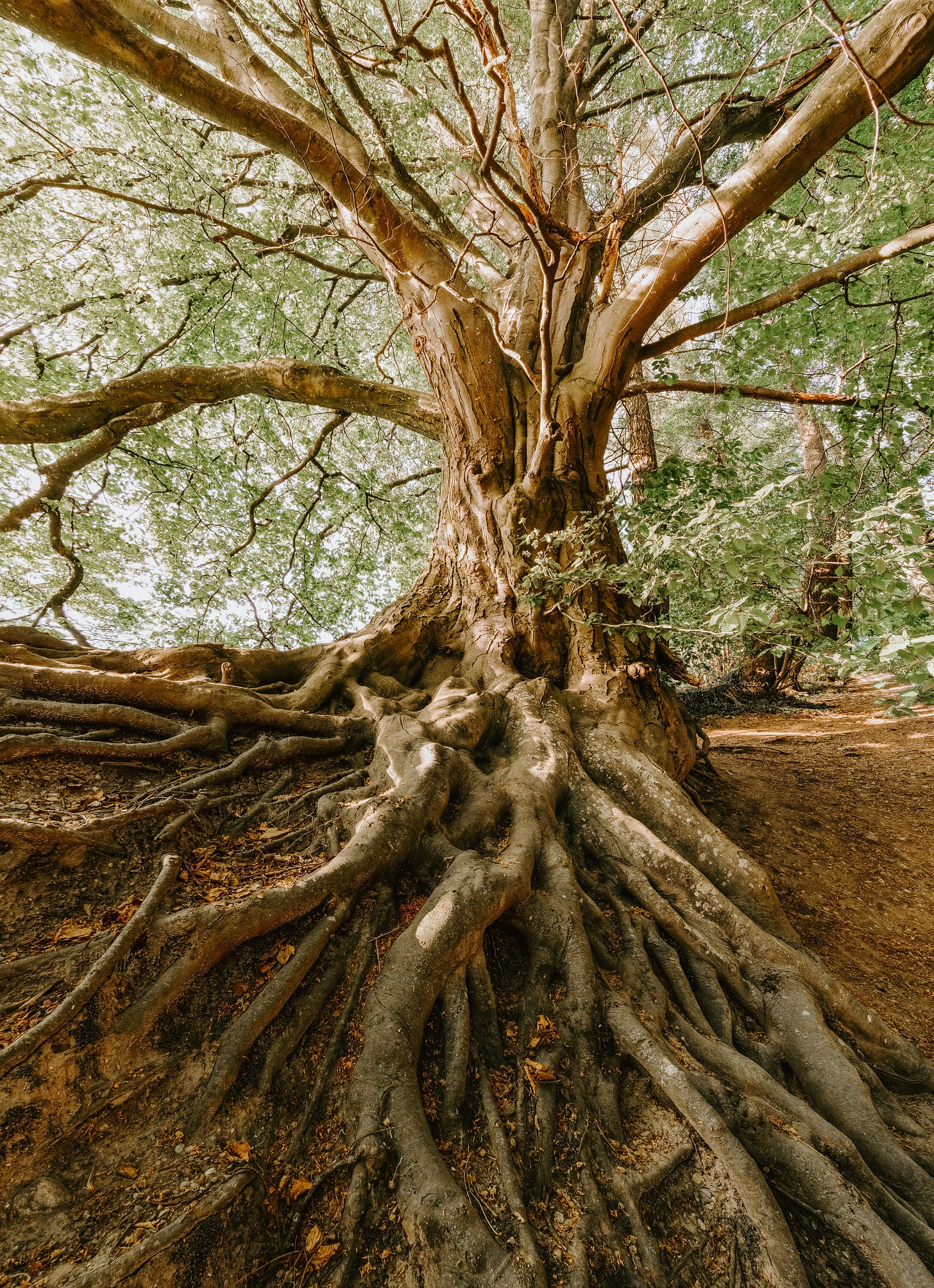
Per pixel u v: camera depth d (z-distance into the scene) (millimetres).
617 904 3791
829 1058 3068
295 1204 2092
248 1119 2285
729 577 3619
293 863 3363
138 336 10414
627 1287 2033
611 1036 2938
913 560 2605
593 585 6109
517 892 3316
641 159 7602
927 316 6277
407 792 3719
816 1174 2455
